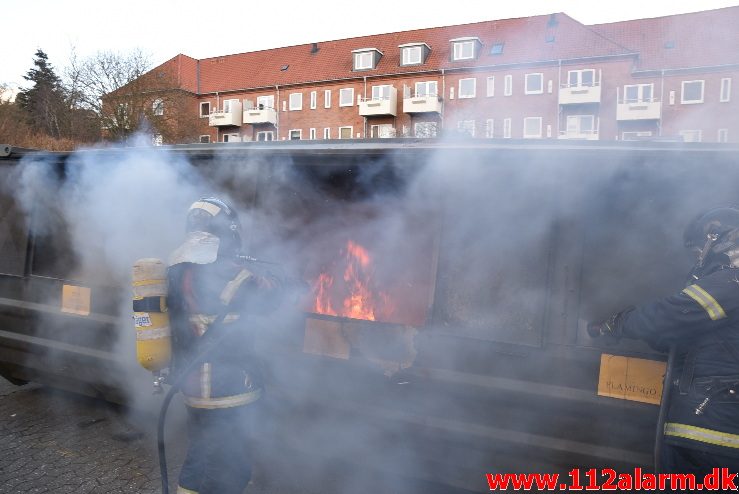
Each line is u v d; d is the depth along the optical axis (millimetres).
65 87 29875
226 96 42312
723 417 1878
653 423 2254
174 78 32375
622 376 2316
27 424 3977
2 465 3379
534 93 32656
